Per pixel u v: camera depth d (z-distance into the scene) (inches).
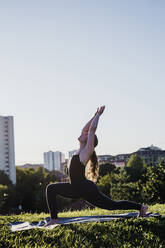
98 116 254.8
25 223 293.3
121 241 215.9
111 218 262.7
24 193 1937.7
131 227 232.4
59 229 237.8
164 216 257.9
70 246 211.5
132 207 255.8
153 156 5108.3
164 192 774.5
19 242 224.1
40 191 1820.9
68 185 254.1
